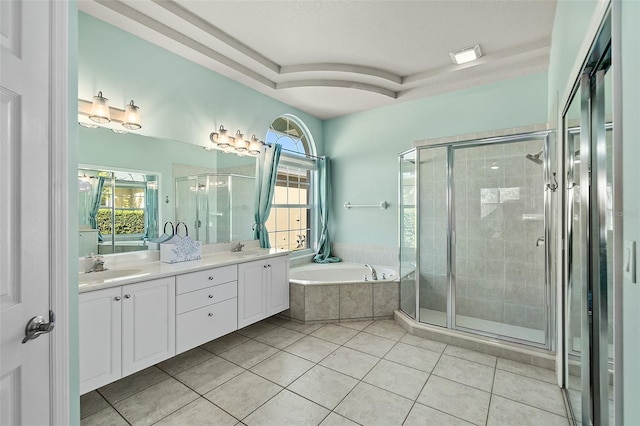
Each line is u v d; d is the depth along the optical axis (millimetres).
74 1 1230
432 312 3225
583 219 1534
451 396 2033
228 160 3357
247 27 2652
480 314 3271
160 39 2611
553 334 2533
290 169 4535
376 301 3479
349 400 1987
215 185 3223
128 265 2473
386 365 2443
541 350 2523
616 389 854
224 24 2613
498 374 2312
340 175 4699
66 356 1099
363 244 4484
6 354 873
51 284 1048
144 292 2068
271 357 2578
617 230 865
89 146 2322
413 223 3379
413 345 2814
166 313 2201
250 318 2902
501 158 3141
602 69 1292
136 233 2578
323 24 2602
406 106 4082
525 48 2865
